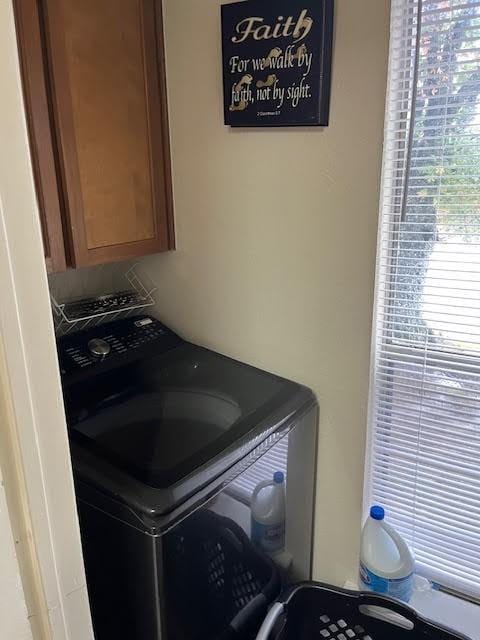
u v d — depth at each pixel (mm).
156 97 1445
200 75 1412
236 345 1601
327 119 1264
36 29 1109
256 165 1400
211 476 1089
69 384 1396
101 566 1119
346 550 1584
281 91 1279
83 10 1196
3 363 584
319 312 1415
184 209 1565
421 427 1453
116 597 1110
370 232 1282
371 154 1229
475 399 1354
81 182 1268
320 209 1337
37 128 1154
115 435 1221
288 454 1381
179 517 997
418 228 1321
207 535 1099
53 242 1243
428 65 1204
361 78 1198
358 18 1166
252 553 1310
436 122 1243
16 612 676
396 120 1261
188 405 1374
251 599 1346
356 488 1503
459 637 1281
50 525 673
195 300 1644
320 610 1419
